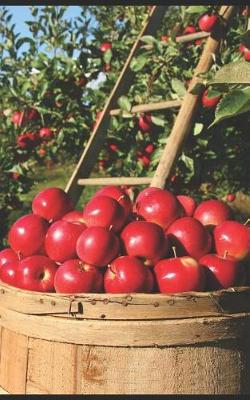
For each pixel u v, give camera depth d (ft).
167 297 3.07
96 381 3.05
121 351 3.04
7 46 10.39
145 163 9.00
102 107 9.80
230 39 7.94
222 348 3.14
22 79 10.12
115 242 3.40
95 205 3.61
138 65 8.44
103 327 3.04
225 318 3.13
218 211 3.91
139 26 10.61
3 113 10.26
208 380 3.09
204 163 9.06
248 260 3.63
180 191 8.71
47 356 3.15
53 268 3.51
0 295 3.38
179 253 3.57
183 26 9.82
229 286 3.43
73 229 3.57
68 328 3.09
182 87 7.34
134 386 3.02
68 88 9.96
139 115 8.57
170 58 8.57
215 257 3.49
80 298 3.09
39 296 3.18
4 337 3.37
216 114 2.86
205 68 6.86
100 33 10.50
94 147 8.25
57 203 3.88
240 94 2.85
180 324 3.05
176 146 6.60
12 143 9.78
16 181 10.01
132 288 3.25
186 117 6.68
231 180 10.02
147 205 3.76
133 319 3.05
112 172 10.23
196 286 3.27
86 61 9.91
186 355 3.06
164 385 3.03
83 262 3.38
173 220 3.74
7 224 10.26
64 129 9.78
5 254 3.84
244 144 9.03
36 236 3.71
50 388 3.12
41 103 9.93
